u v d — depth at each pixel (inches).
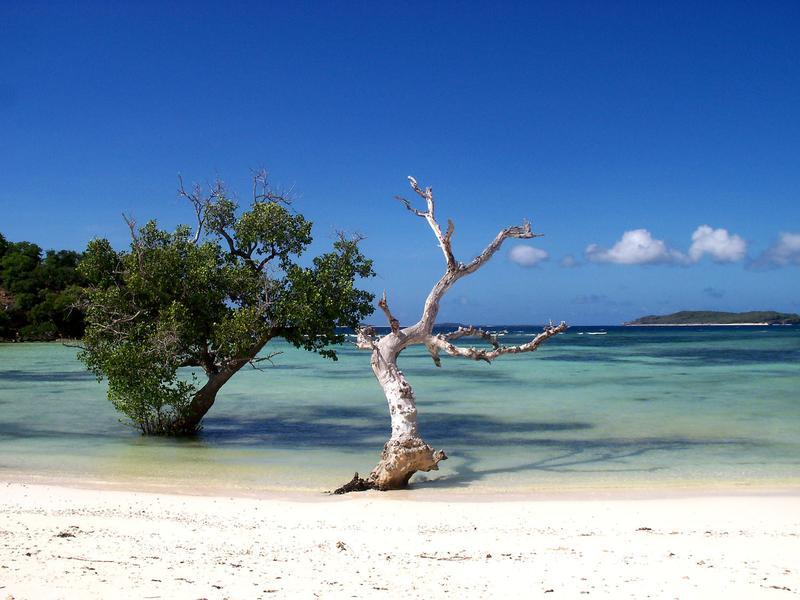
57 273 3924.7
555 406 1137.4
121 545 362.9
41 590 269.9
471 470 645.3
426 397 1275.8
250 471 634.8
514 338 4520.2
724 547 385.1
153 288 804.0
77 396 1250.6
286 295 821.2
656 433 857.5
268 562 340.2
